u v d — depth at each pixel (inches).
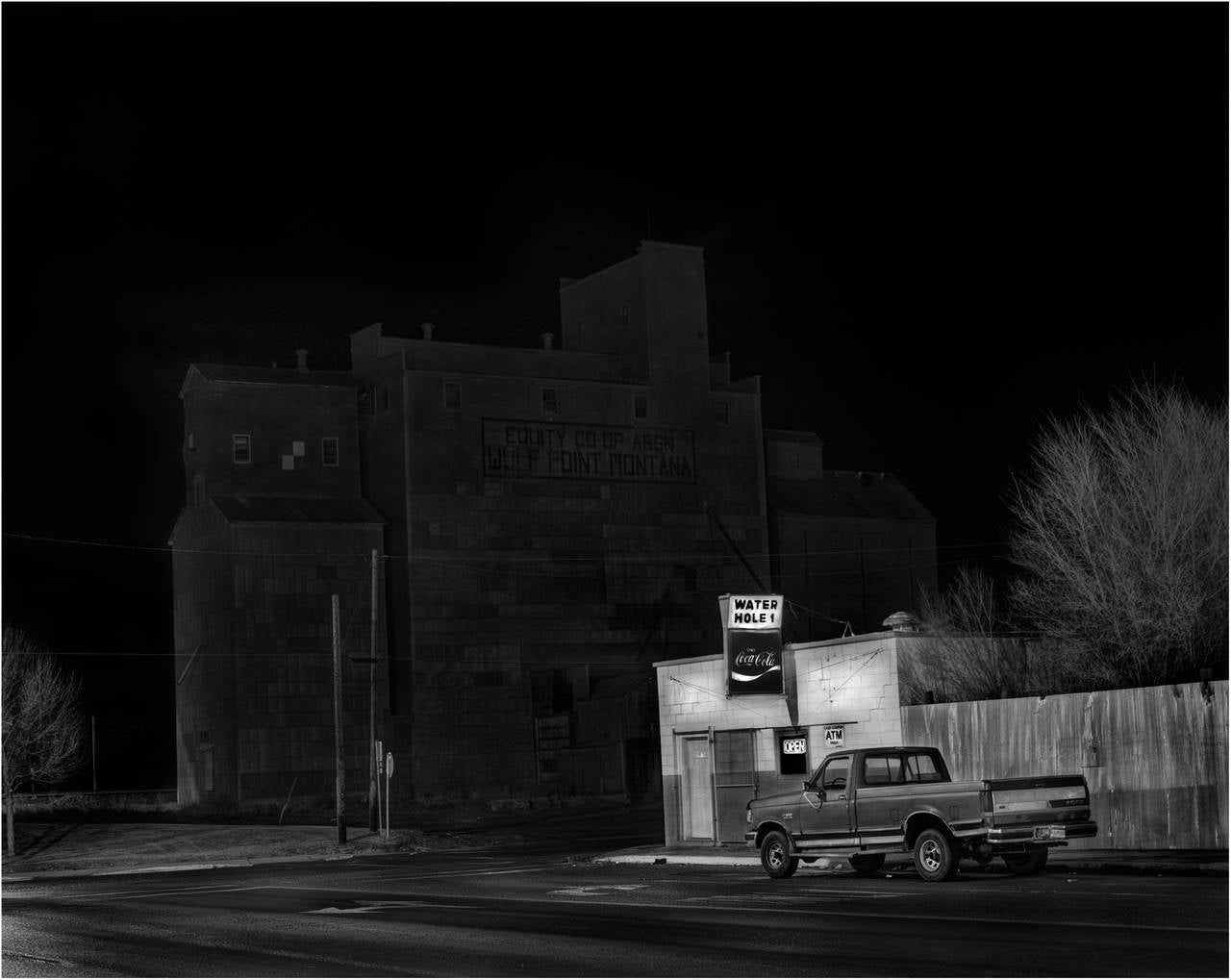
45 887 1390.3
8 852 1983.3
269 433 2962.6
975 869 992.9
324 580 2864.2
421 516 2938.0
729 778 1403.8
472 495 2987.2
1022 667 1282.0
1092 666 1293.1
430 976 571.5
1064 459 1401.3
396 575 2955.2
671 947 629.9
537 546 3036.4
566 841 1940.2
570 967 579.2
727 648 1330.0
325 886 1202.0
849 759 968.9
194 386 2984.7
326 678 2839.6
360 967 613.0
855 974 523.5
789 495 3481.8
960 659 1272.1
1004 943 585.9
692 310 3292.3
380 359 3058.6
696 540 3213.6
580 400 3125.0
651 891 962.7
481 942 685.3
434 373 2989.7
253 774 2748.5
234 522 2800.2
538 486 3053.6
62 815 2923.2
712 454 3267.7
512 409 3053.6
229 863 1768.0
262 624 2797.7
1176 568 1302.9
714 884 996.6
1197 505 1323.8
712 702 1421.0
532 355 3216.0
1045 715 1131.9
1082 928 622.5
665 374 3230.8
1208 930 598.5
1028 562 1432.1
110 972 626.5
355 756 2839.6
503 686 2955.2
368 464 3080.7
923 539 3607.3
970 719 1183.6
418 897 1004.6
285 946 706.2
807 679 1327.5
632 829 2124.8
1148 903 710.5
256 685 2773.1
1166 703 1056.2
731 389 3376.0
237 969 619.8
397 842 1916.8
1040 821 884.0
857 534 3503.9
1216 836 1017.5
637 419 3184.1
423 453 2957.7
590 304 3398.1
